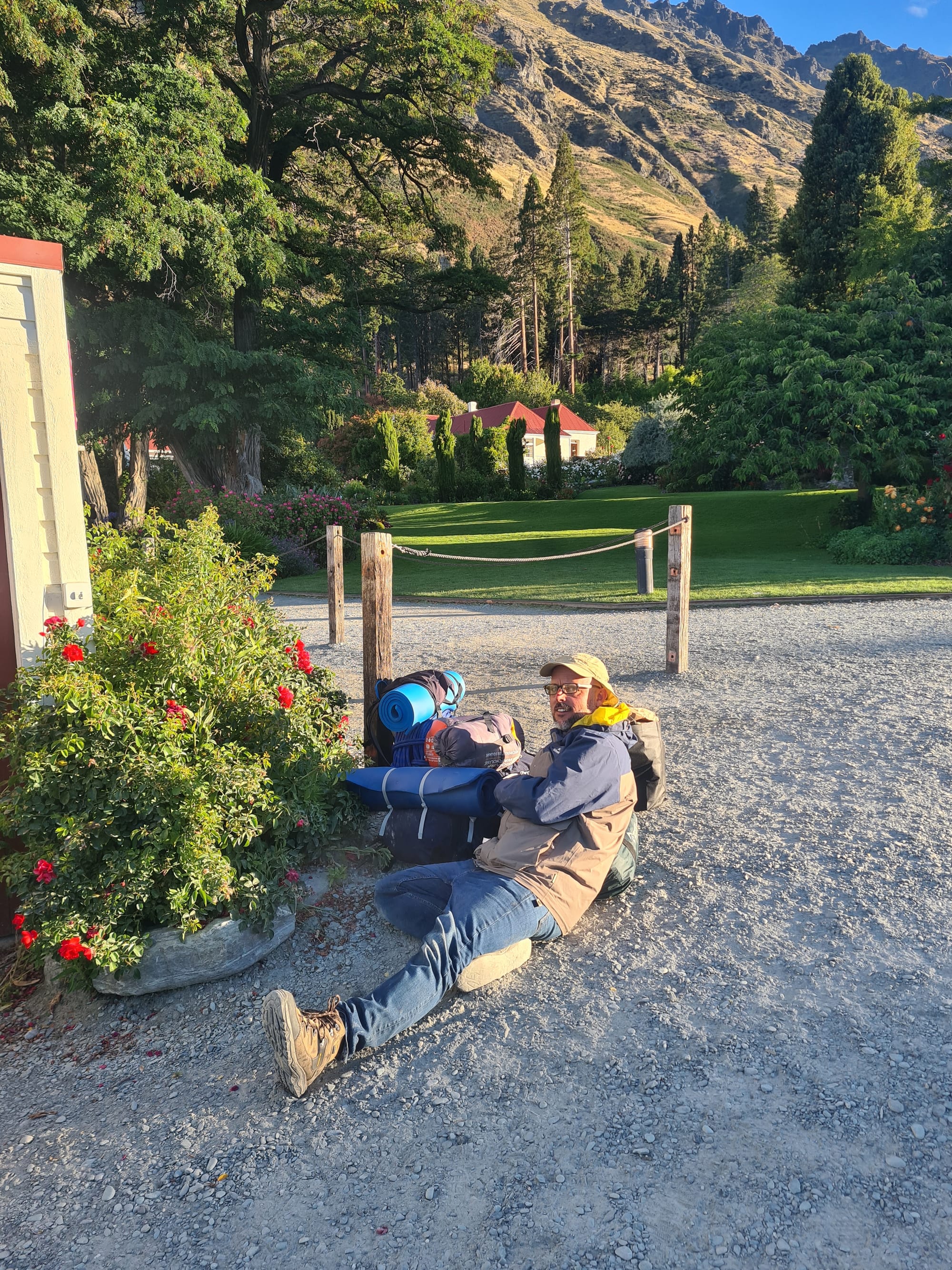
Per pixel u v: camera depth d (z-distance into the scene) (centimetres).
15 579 396
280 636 521
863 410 1650
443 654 955
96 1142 282
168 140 1895
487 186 2936
